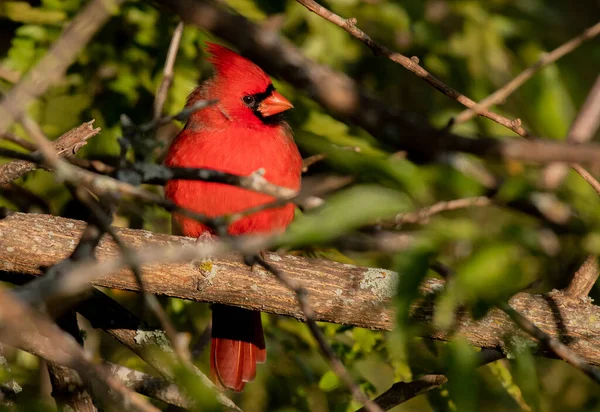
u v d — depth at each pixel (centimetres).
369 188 406
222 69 838
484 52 964
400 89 991
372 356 833
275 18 865
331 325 841
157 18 864
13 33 920
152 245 664
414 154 579
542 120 805
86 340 888
